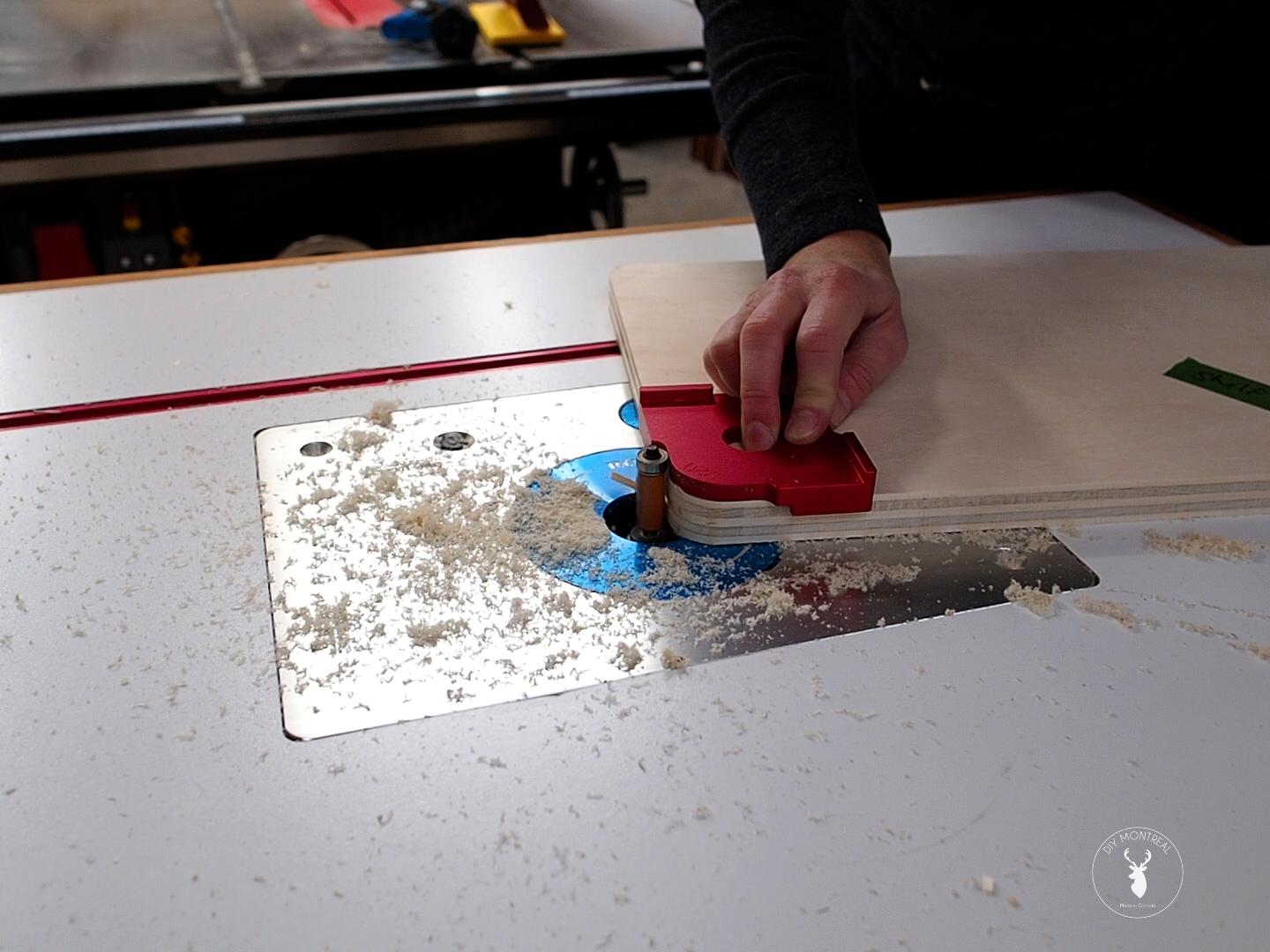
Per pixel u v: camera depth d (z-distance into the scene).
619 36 1.38
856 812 0.42
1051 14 0.93
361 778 0.43
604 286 0.87
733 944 0.37
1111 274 0.84
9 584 0.53
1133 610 0.54
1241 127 0.99
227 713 0.46
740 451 0.60
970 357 0.71
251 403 0.69
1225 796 0.44
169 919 0.38
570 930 0.38
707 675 0.49
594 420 0.68
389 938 0.37
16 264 1.16
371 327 0.79
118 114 1.10
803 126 0.76
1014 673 0.49
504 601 0.52
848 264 0.68
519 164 1.33
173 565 0.54
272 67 1.19
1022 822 0.42
